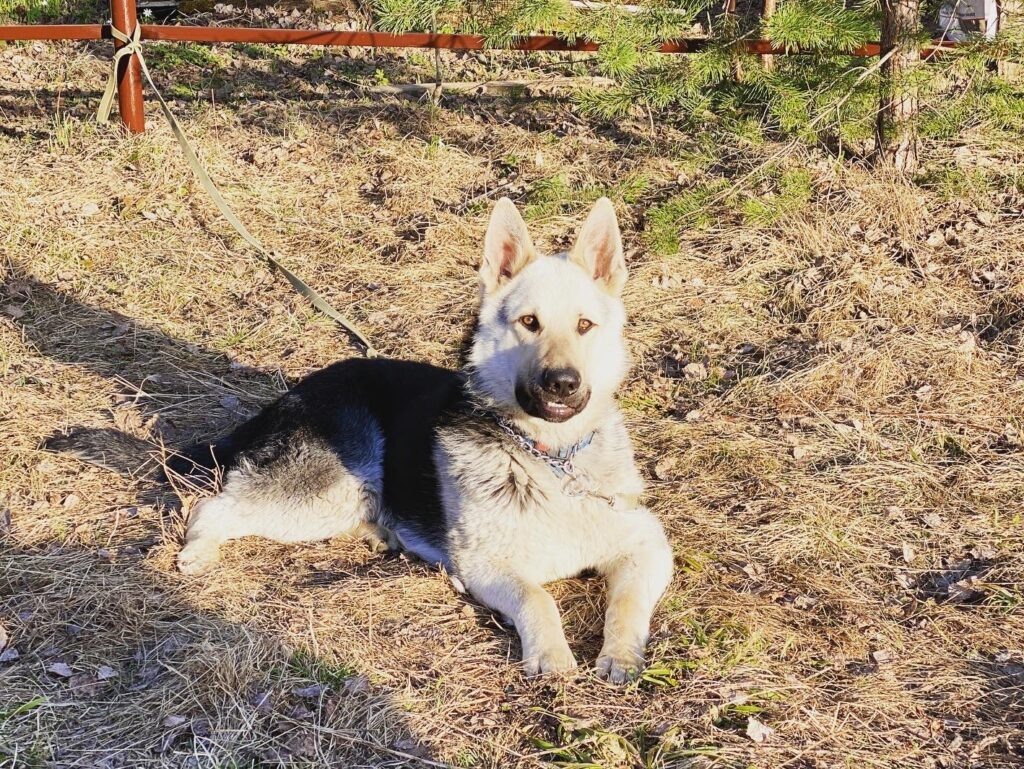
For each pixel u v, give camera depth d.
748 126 3.63
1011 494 2.49
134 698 2.00
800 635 2.16
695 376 2.91
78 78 4.75
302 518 2.39
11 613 2.13
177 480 2.46
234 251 3.37
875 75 3.41
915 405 2.77
